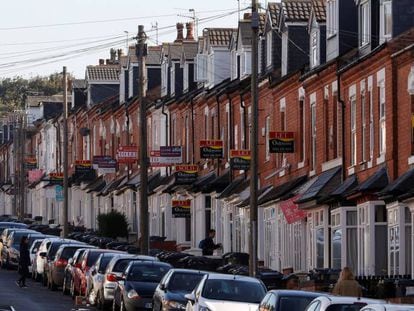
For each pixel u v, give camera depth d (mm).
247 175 72750
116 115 105688
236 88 74125
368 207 49969
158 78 100250
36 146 144500
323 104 59281
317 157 60281
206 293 39875
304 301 32656
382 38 53219
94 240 83812
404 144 48375
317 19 61375
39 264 69312
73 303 55781
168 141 90875
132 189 97250
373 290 44375
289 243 62500
